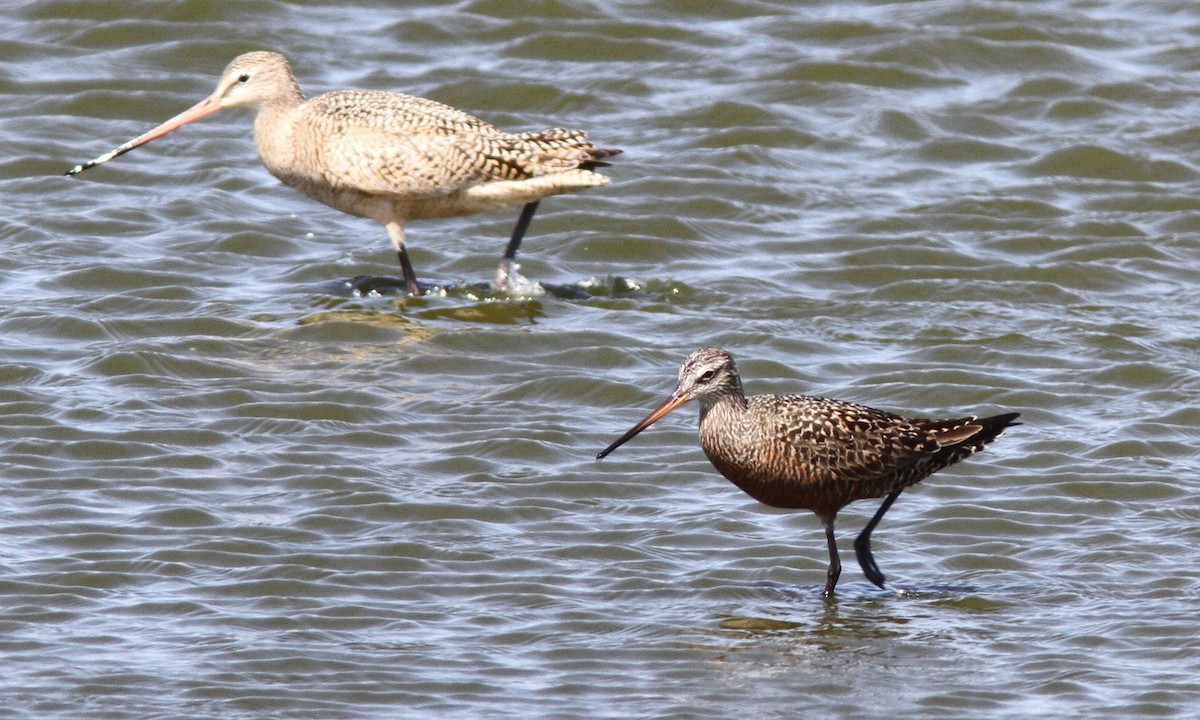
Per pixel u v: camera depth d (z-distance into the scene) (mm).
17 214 19281
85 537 12180
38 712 9828
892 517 13109
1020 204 20531
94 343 16016
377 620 11172
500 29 24719
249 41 23875
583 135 17812
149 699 10031
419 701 10141
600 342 16359
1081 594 11789
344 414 14555
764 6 25828
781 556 12367
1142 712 10109
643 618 11320
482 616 11266
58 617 11031
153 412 14445
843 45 24812
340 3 25328
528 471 13664
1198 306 18000
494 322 16953
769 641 11023
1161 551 12477
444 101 22812
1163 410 15156
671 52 24422
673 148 21844
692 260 19000
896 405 15250
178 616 11133
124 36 23969
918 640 11062
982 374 15836
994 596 11781
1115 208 20734
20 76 22844
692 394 11953
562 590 11688
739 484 12094
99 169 20656
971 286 18234
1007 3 25781
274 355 15859
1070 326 17125
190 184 20516
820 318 17344
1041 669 10648
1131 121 23047
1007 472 13875
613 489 13398
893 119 22672
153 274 17766
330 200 17766
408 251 18969
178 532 12328
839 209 20375
